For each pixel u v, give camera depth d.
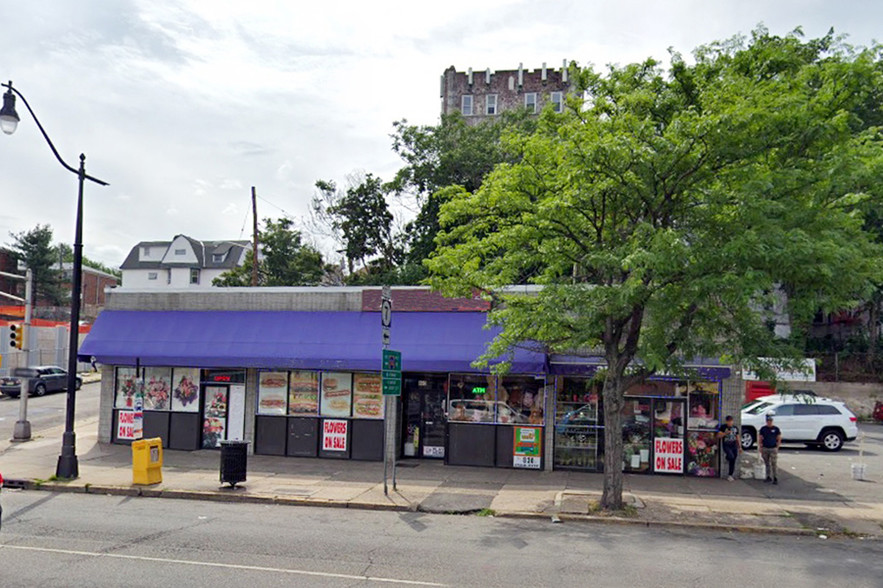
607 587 9.30
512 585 9.30
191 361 21.11
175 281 77.19
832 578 10.00
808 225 12.84
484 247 15.98
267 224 52.38
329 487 16.86
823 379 41.16
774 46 14.64
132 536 11.80
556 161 15.17
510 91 64.75
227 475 16.42
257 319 21.41
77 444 22.72
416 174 43.31
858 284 12.44
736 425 18.83
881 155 12.99
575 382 19.64
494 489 16.84
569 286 14.18
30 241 73.75
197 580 9.23
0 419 30.23
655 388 19.22
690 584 9.53
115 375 23.02
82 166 18.03
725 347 13.74
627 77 15.22
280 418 21.45
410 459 21.06
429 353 19.53
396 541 11.89
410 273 41.09
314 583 9.21
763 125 12.93
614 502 14.59
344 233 46.31
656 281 13.62
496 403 20.03
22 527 12.38
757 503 15.70
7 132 16.72
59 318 66.00
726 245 12.23
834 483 18.70
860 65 12.88
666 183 14.06
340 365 20.02
